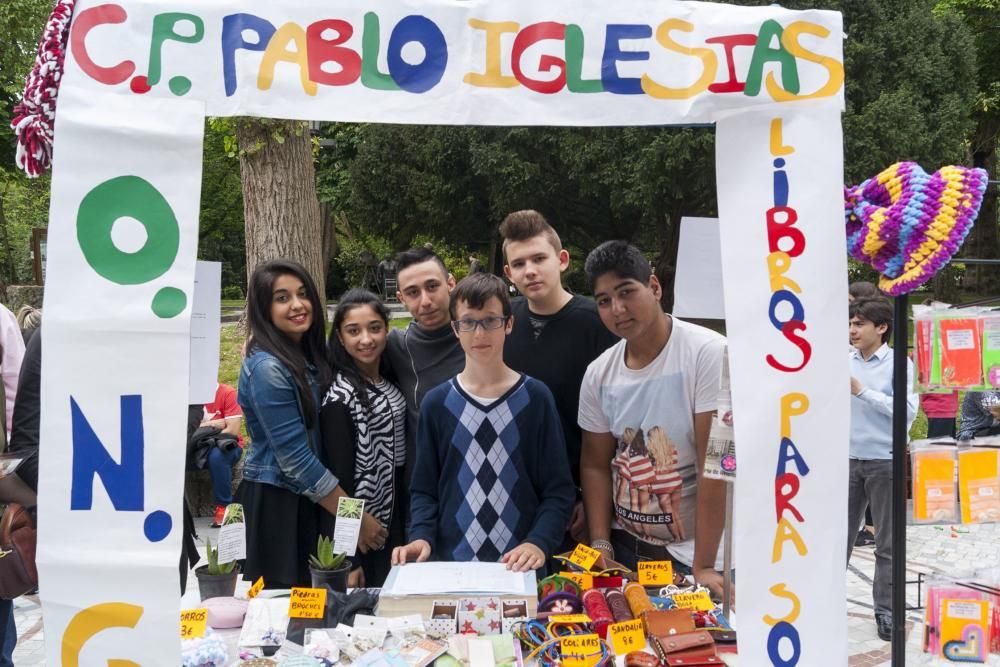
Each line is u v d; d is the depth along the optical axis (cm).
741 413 166
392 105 167
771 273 167
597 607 201
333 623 208
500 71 168
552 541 227
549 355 271
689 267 236
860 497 369
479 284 229
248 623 209
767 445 165
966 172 164
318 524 265
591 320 271
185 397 158
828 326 165
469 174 1387
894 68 1210
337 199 1673
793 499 165
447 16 167
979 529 406
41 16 1252
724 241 169
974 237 1734
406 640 190
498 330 230
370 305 275
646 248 1606
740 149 169
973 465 194
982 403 229
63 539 156
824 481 165
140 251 159
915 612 357
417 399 279
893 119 1152
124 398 157
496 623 197
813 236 166
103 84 160
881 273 177
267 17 164
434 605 200
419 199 1447
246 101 163
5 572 220
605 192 1282
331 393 265
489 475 231
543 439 235
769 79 168
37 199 2311
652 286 229
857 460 364
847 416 165
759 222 168
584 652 184
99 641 156
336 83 166
